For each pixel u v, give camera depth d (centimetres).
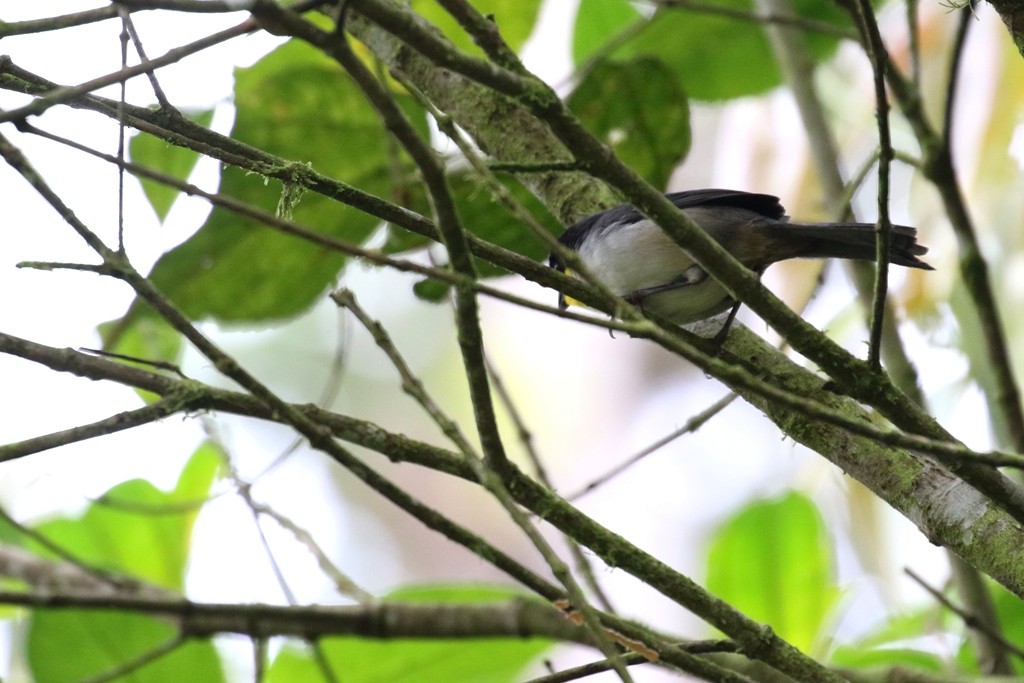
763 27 1209
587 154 536
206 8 479
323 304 2261
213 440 870
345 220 1049
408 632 961
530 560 2294
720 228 852
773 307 579
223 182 975
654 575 598
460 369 2298
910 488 631
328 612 936
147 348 1191
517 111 841
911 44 918
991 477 561
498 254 638
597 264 884
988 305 879
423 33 488
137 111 611
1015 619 960
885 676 774
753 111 1446
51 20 528
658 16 1060
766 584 979
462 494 2327
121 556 1131
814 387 690
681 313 877
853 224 806
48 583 1042
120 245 543
